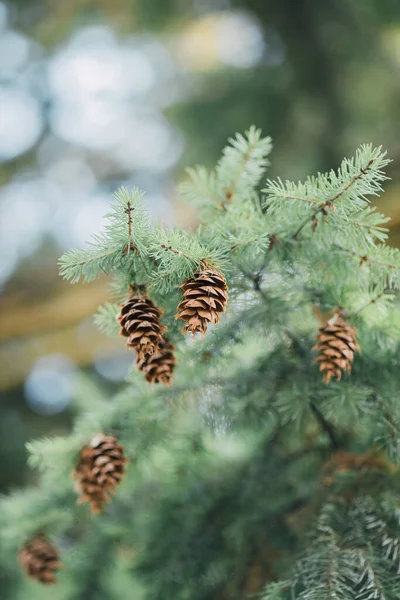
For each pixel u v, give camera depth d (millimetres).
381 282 1163
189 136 2676
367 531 1156
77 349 2891
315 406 1225
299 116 2568
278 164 2555
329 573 1111
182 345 1192
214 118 2605
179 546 1284
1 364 2855
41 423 3051
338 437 1259
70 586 1375
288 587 1131
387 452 1173
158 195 3727
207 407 1234
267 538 1256
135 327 1084
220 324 1198
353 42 2486
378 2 2303
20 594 1641
